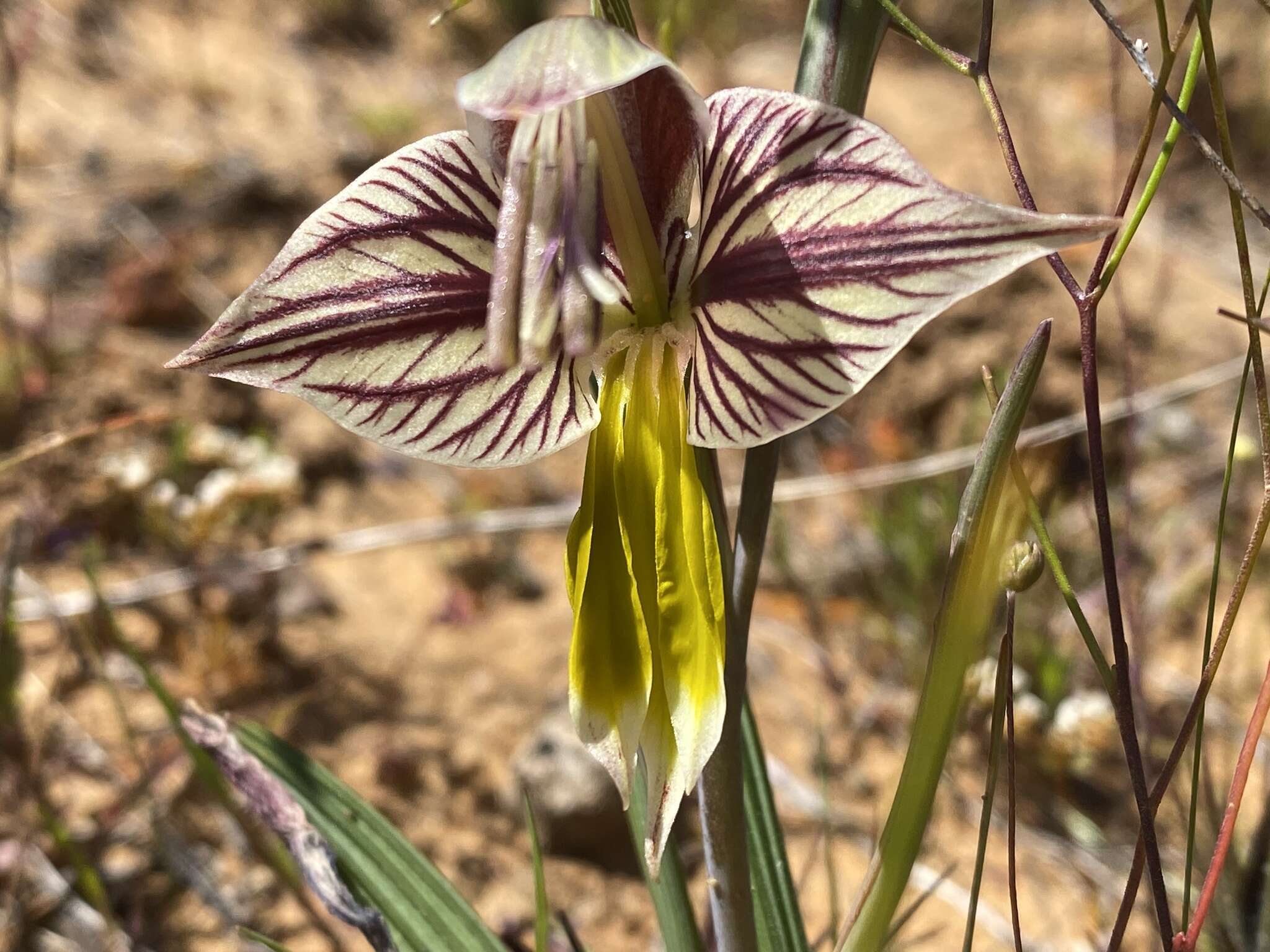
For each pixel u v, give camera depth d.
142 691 0.13
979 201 0.05
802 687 0.15
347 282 0.06
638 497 0.06
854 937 0.06
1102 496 0.06
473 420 0.06
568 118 0.06
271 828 0.08
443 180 0.06
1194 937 0.06
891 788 0.13
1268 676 0.06
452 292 0.06
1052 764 0.13
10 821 0.12
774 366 0.06
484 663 0.15
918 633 0.15
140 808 0.12
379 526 0.17
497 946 0.08
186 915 0.11
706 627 0.06
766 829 0.08
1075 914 0.12
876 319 0.05
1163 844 0.12
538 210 0.06
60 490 0.15
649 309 0.06
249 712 0.13
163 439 0.16
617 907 0.12
